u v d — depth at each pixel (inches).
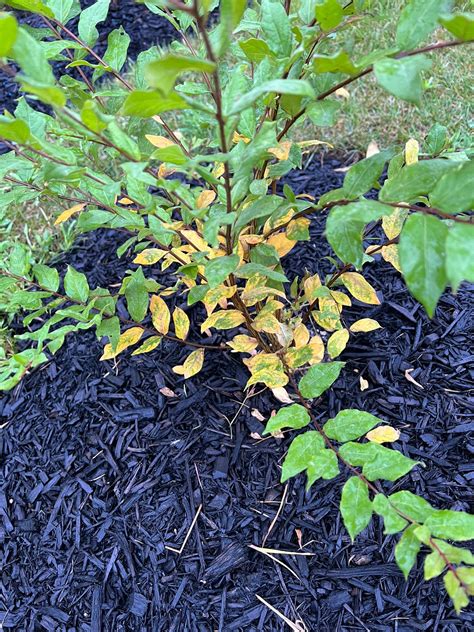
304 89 31.9
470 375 75.3
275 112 56.2
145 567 65.1
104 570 65.7
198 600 62.1
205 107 36.7
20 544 69.4
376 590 60.5
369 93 120.2
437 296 33.0
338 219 37.4
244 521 66.6
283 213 52.0
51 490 72.8
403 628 58.1
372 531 64.1
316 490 67.7
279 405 74.7
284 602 60.9
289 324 67.9
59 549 68.2
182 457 72.3
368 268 88.9
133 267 97.2
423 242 33.4
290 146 55.8
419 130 111.0
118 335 60.7
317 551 63.7
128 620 62.1
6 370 52.1
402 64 33.6
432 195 36.2
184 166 41.0
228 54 123.3
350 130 113.8
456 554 36.2
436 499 65.2
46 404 81.2
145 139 64.4
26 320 61.7
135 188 55.6
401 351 78.5
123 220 55.8
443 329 80.5
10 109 141.1
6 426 80.2
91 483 72.4
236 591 62.2
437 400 73.3
